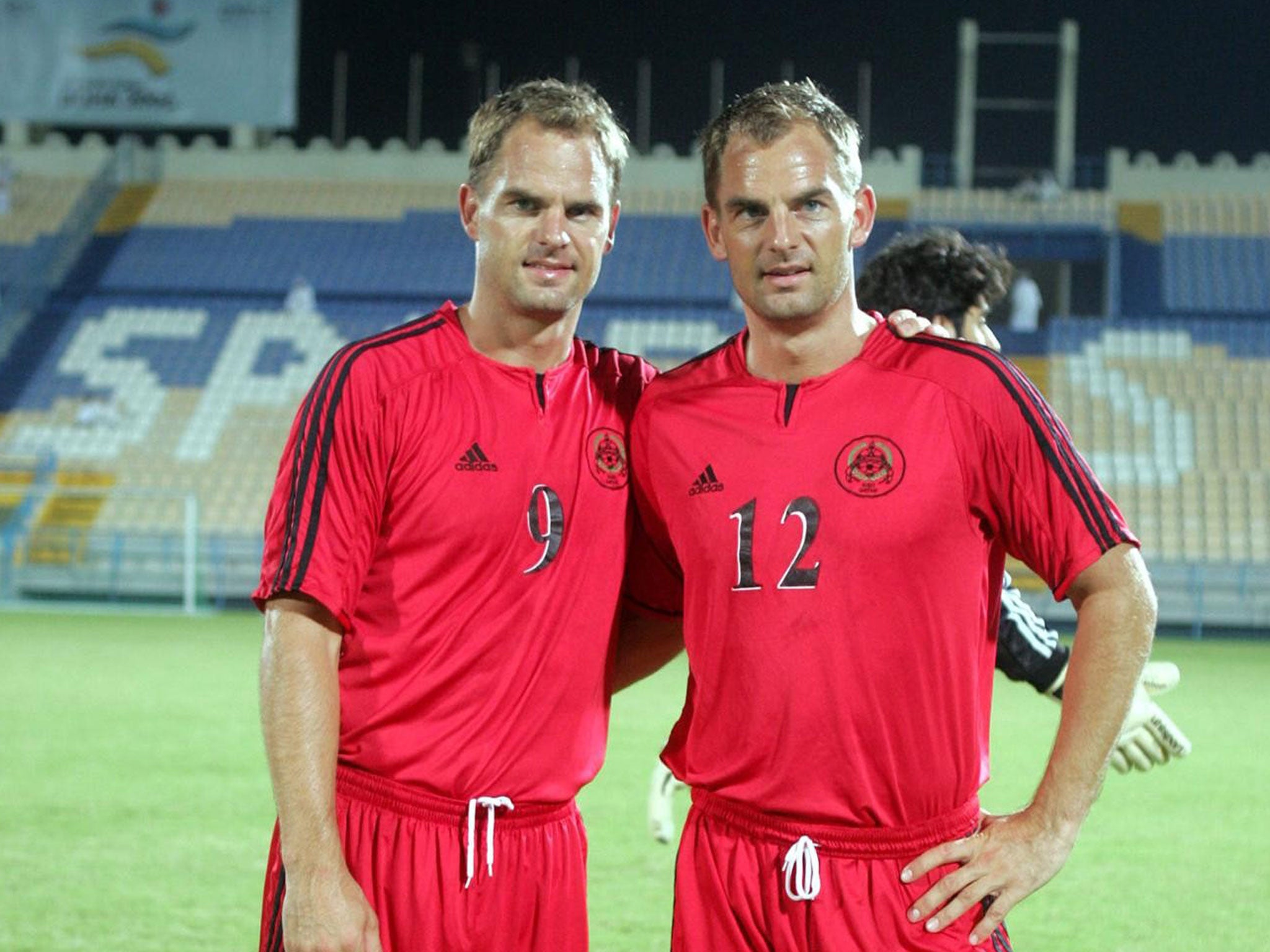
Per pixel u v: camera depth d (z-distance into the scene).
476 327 2.53
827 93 2.53
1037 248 22.61
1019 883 2.29
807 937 2.39
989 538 2.43
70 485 19.42
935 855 2.33
